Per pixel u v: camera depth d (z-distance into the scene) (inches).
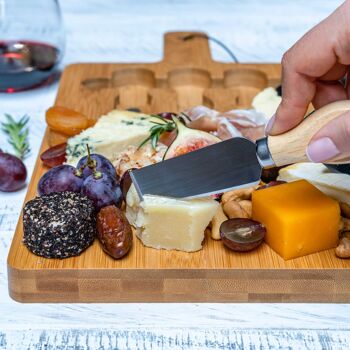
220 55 66.9
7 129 52.2
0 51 56.5
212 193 37.6
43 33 58.3
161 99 56.6
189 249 37.7
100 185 39.5
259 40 70.5
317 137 33.6
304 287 37.1
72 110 49.7
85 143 45.6
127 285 36.9
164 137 46.0
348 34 36.1
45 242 36.7
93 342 34.6
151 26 73.9
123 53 67.6
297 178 41.8
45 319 35.9
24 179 46.1
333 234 37.9
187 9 78.3
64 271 36.4
